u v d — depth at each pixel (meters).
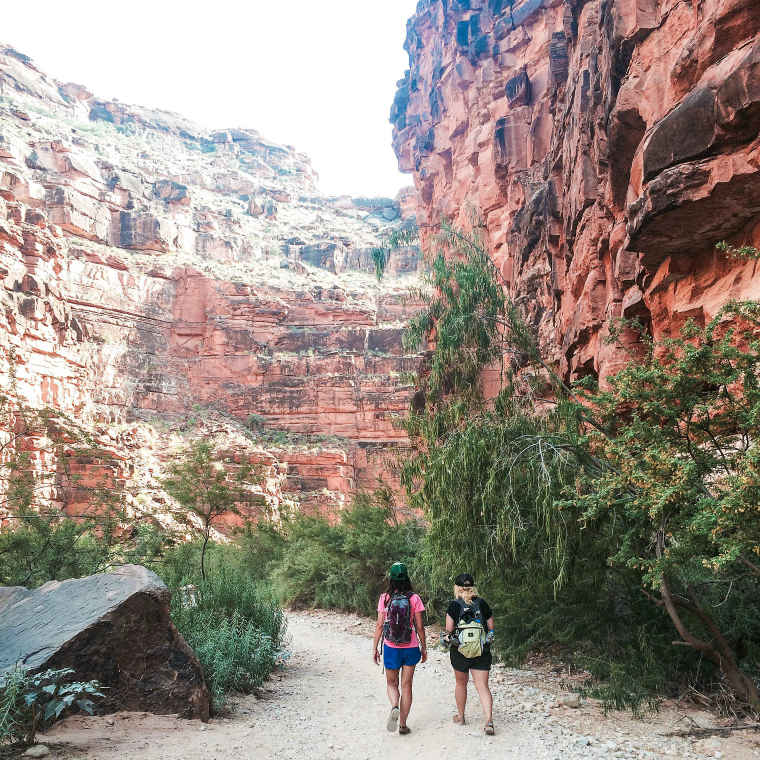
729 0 9.86
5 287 36.22
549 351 23.00
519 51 38.50
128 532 13.79
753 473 5.38
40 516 12.32
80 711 5.66
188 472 13.88
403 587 6.63
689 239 11.20
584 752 5.70
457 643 6.44
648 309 14.00
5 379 31.97
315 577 17.20
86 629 5.74
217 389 60.50
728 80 9.38
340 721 6.62
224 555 20.55
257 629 9.09
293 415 59.72
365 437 58.81
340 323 66.25
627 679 7.40
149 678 6.05
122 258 60.97
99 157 75.81
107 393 53.66
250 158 110.50
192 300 62.44
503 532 8.55
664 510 6.61
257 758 5.34
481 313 10.87
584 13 19.69
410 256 84.12
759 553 5.69
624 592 8.89
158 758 5.05
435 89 48.78
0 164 58.94
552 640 9.62
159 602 6.16
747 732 6.16
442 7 48.69
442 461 9.04
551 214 22.94
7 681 5.06
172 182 73.19
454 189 44.88
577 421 8.98
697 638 7.47
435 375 10.62
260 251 79.50
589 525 8.30
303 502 50.94
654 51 12.68
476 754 5.63
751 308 6.46
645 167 11.05
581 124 18.28
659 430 6.47
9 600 7.18
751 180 9.49
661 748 5.82
